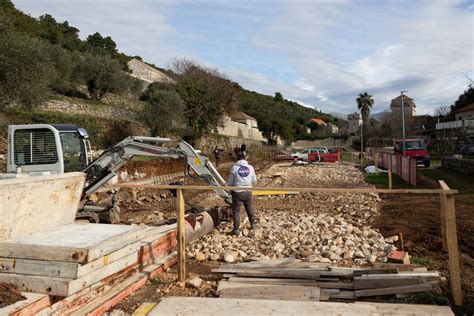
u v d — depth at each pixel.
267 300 4.95
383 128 65.06
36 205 5.55
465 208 11.86
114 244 5.04
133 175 20.95
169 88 46.12
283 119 91.19
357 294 5.27
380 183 20.38
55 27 61.72
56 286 4.38
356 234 8.95
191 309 4.70
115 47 73.31
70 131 9.81
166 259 6.92
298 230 9.27
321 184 21.11
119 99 45.94
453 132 40.50
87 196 9.53
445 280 5.82
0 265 4.62
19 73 19.16
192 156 9.77
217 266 6.93
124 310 5.18
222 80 46.41
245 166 9.05
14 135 9.41
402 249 7.59
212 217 9.58
